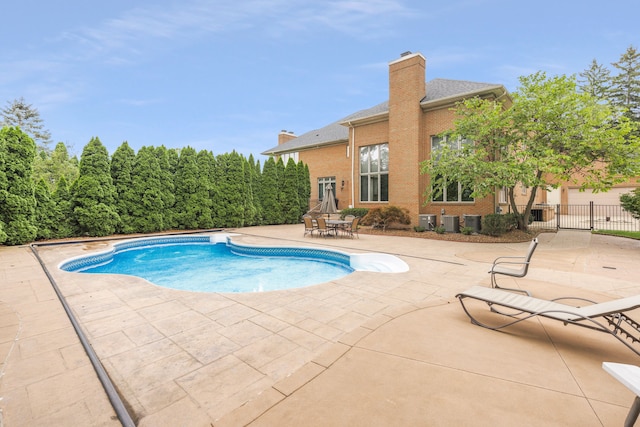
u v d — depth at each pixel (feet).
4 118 113.29
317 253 33.55
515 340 11.02
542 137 37.68
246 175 62.75
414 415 7.07
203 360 9.80
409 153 51.78
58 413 7.35
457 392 7.94
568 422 6.84
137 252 38.34
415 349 10.30
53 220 40.70
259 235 46.39
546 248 32.86
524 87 38.81
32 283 19.12
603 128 34.30
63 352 10.34
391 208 49.47
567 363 9.40
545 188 41.81
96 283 19.06
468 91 46.21
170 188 52.80
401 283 18.88
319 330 12.00
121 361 9.75
